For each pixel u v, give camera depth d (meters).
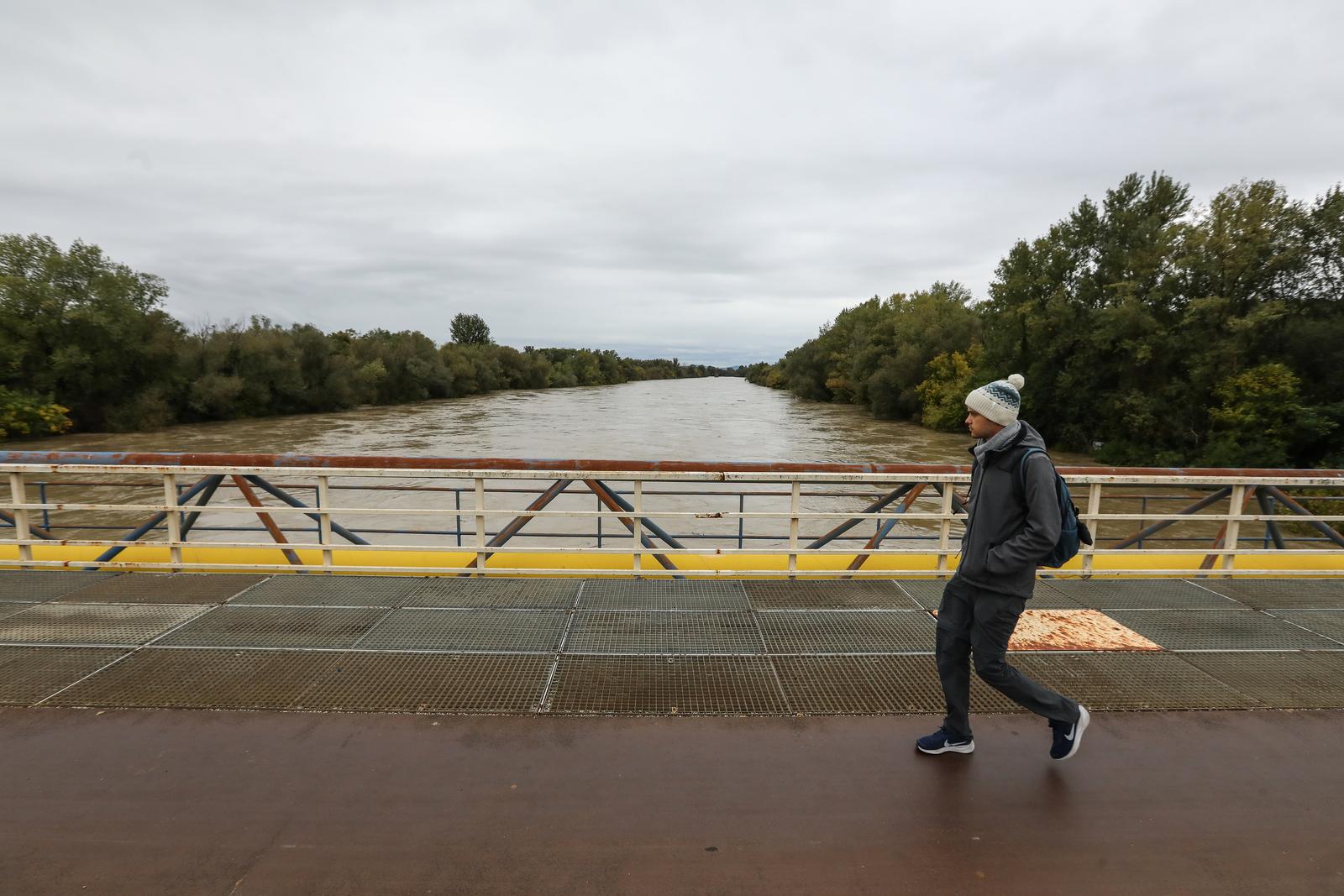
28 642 4.05
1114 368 28.61
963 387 37.22
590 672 3.76
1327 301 24.31
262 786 2.76
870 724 3.29
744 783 2.82
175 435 36.88
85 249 38.22
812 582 5.25
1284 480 5.18
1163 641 4.30
